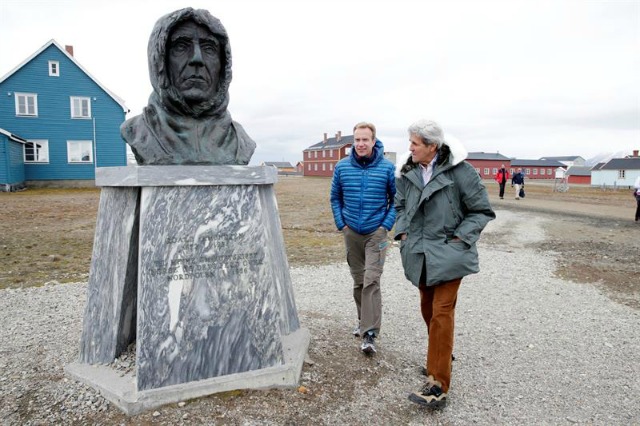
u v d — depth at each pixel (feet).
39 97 86.38
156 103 11.21
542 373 12.64
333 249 31.17
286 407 10.07
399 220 11.19
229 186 10.62
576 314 17.79
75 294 19.51
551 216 53.47
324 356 12.70
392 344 14.35
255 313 10.67
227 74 11.51
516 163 268.00
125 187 10.89
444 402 10.52
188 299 10.09
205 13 10.89
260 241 10.81
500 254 30.48
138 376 9.72
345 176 13.21
